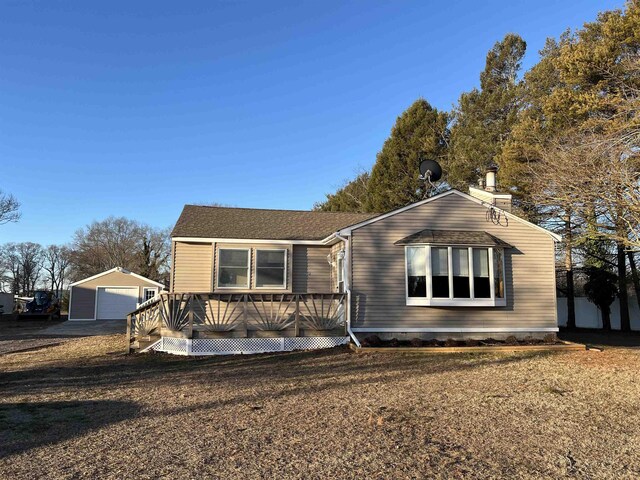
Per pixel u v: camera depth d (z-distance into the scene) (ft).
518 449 16.31
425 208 44.83
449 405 22.44
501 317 44.55
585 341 50.85
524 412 21.24
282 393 25.14
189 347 39.19
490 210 45.93
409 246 43.73
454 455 15.65
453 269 43.24
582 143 44.04
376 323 42.80
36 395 25.40
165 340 41.29
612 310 71.51
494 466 14.70
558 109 56.75
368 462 14.93
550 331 45.11
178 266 48.70
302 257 51.01
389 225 44.11
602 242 67.15
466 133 84.17
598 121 47.85
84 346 48.11
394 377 29.55
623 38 50.78
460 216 45.34
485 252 44.09
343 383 27.78
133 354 40.75
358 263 43.19
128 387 27.30
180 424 19.35
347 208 118.21
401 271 43.65
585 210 46.93
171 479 13.58
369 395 24.57
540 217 64.34
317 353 39.32
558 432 18.30
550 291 45.65
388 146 97.50
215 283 48.16
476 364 34.37
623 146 40.04
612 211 45.57
